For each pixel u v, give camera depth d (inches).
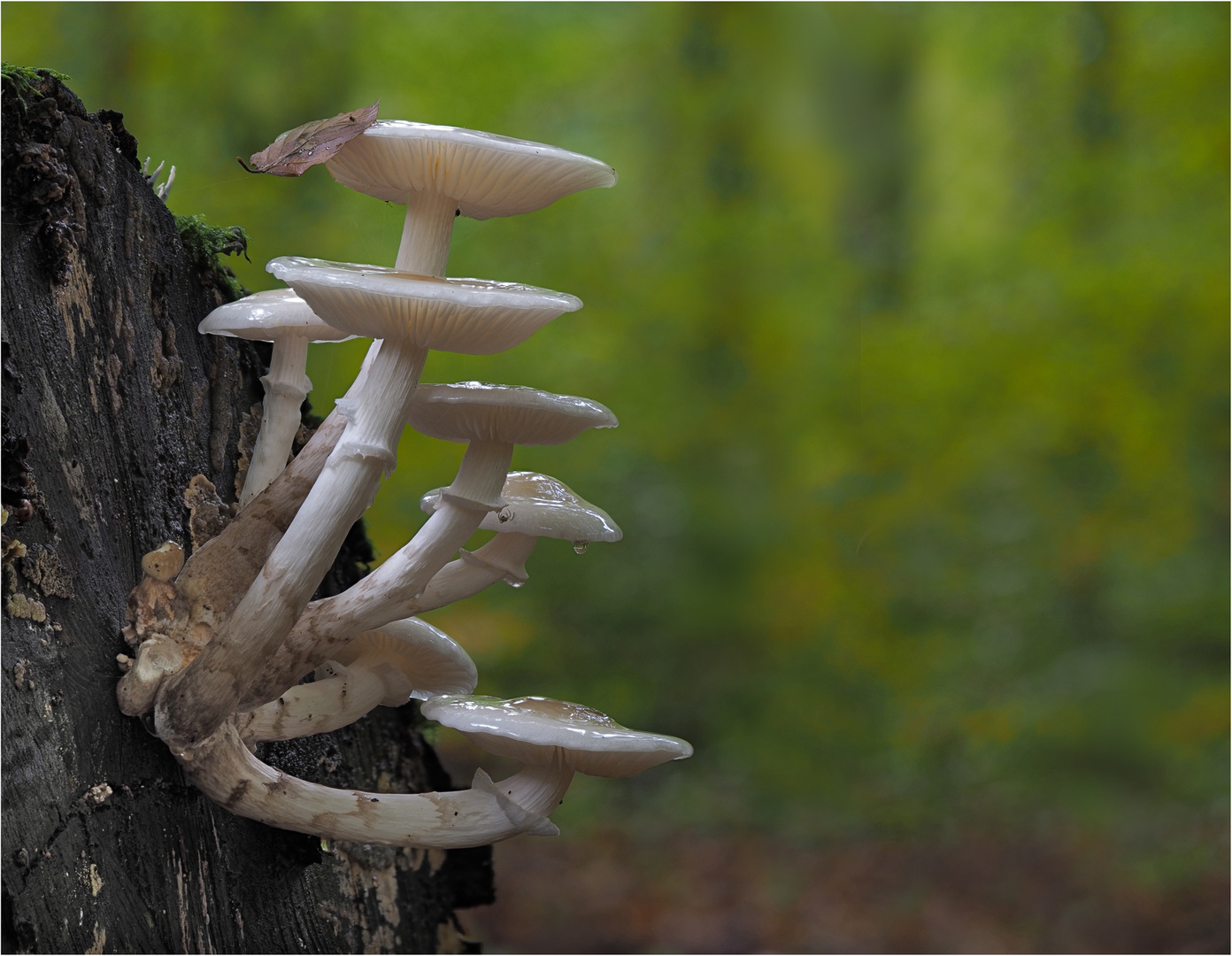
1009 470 494.0
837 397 531.8
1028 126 579.8
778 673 433.7
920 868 315.6
